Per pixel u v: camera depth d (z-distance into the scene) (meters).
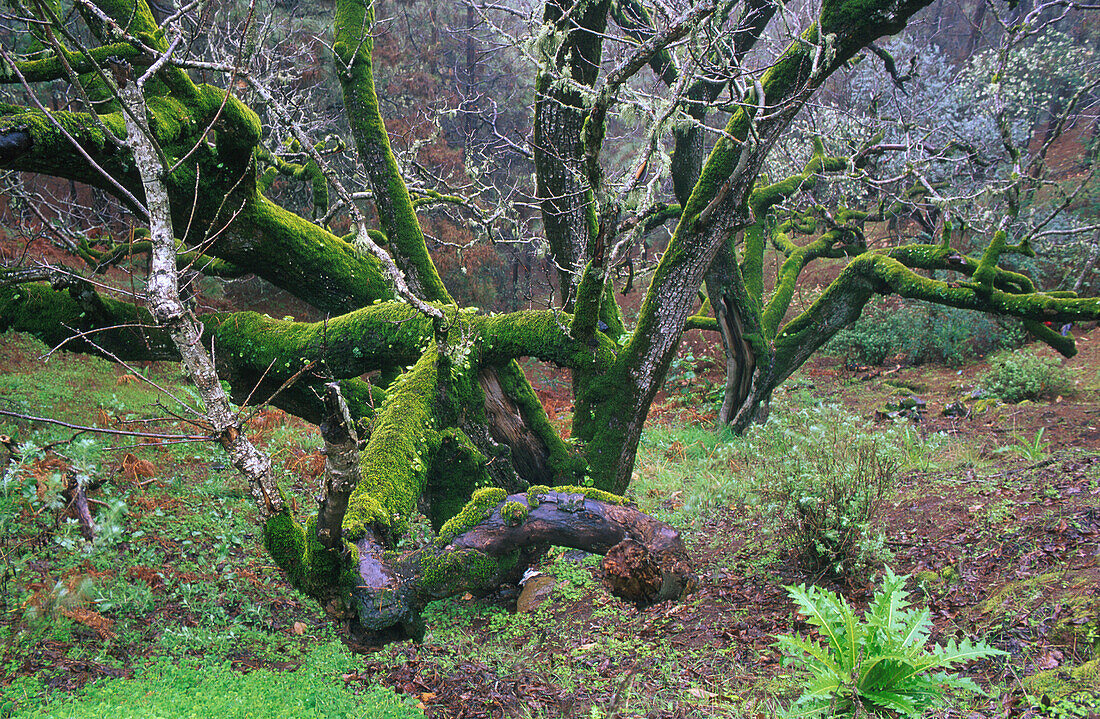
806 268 21.73
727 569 6.17
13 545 5.92
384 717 4.06
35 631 4.98
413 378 5.62
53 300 5.38
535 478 6.44
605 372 6.25
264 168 7.84
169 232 2.90
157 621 5.46
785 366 11.42
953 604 4.71
